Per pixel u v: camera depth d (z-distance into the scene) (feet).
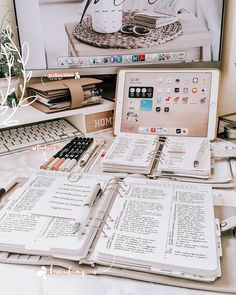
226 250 1.86
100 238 1.87
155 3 3.65
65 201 2.22
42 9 3.45
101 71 3.76
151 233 1.90
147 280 1.67
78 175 2.57
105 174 2.69
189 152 2.96
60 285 1.66
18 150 3.15
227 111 4.17
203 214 2.05
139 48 3.76
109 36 3.66
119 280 1.69
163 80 3.48
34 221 2.03
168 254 1.74
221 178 2.63
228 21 3.91
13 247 1.84
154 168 2.79
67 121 3.78
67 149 3.10
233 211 2.22
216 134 3.41
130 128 3.49
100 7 3.53
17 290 1.64
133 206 2.15
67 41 3.60
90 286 1.65
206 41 3.88
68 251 1.78
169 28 3.75
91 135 3.55
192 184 2.42
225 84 4.10
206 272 1.63
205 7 3.75
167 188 2.36
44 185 2.43
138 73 3.52
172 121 3.43
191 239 1.84
